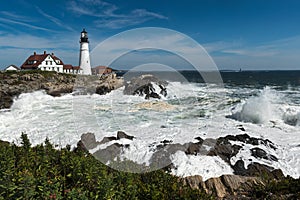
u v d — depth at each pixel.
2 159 3.75
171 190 3.85
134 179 4.11
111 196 3.12
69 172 3.76
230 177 5.64
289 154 7.97
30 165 4.00
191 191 3.91
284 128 10.70
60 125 11.19
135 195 3.49
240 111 12.22
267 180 5.52
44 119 12.49
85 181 3.53
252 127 10.70
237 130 9.57
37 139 9.53
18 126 11.40
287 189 4.86
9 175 3.04
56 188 3.02
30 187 2.91
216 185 5.38
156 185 4.00
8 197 2.84
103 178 3.38
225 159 7.11
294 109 11.95
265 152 7.83
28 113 14.12
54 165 4.14
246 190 5.19
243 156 7.43
